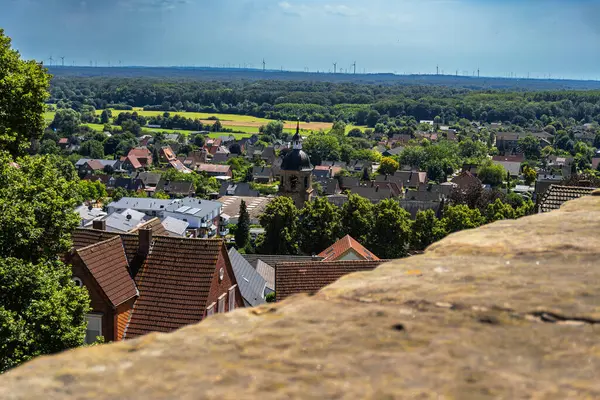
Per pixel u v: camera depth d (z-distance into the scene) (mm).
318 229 79125
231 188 170000
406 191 171625
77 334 20125
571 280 5051
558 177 185125
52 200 21922
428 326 4242
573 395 3271
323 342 4098
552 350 3797
